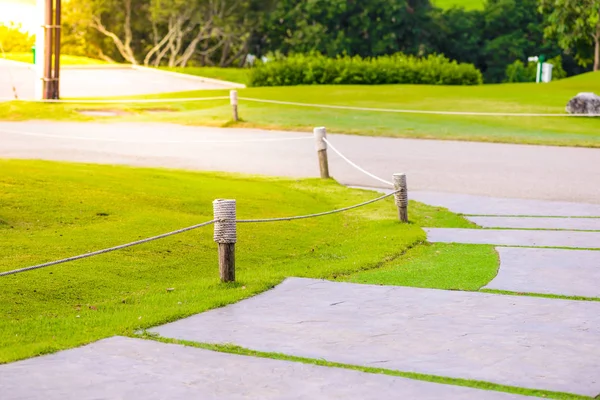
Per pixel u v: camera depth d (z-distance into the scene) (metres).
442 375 11.00
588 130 49.88
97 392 10.23
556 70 147.75
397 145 43.50
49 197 22.77
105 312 14.08
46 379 10.66
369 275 17.38
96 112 55.16
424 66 86.94
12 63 83.50
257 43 144.12
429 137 46.53
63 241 18.89
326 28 141.62
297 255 19.80
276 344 12.32
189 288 15.88
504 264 18.30
